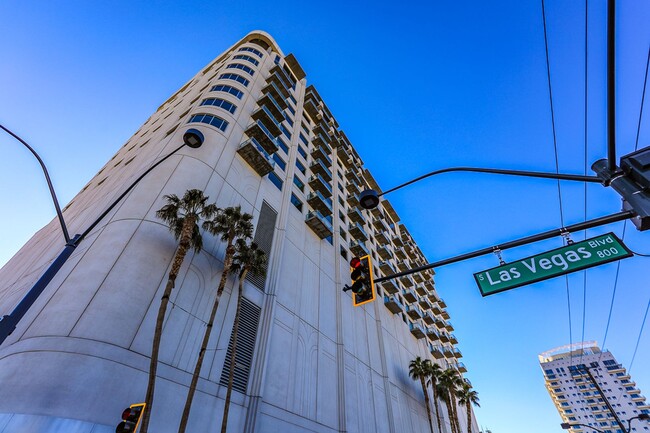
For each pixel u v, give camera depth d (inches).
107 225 803.4
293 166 1572.3
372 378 1379.2
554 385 5369.1
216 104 1293.1
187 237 701.3
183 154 1002.1
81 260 738.8
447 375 1920.5
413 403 1675.7
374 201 323.3
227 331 839.7
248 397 808.9
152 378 537.6
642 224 177.6
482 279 260.5
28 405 510.3
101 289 661.3
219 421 711.1
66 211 1665.8
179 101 1742.1
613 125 170.1
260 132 1286.9
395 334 1870.1
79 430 509.0
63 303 643.5
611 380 4955.7
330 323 1277.1
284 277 1141.1
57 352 568.4
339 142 2298.2
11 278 1247.5
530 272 241.6
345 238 1822.1
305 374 1016.2
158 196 860.6
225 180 1068.5
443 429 1856.5
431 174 289.9
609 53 158.7
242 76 1525.6
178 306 746.2
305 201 1573.6
